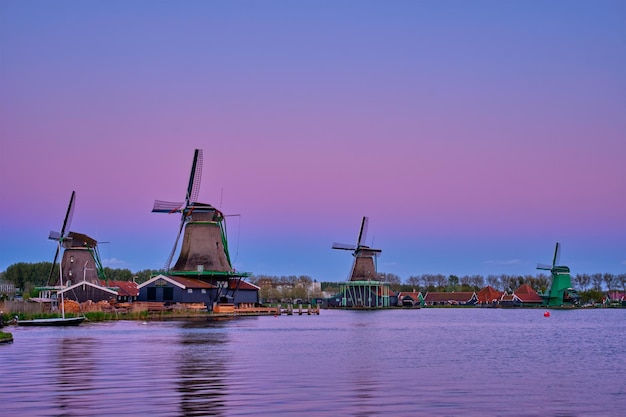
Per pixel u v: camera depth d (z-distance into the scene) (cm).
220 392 3478
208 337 7050
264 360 4938
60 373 4128
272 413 2981
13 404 3142
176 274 13200
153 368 4388
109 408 3059
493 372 4403
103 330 8081
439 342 6944
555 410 3117
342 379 3991
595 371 4500
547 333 8762
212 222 13575
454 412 3045
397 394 3478
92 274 14038
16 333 7488
